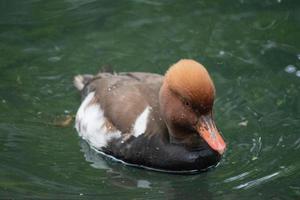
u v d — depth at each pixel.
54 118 13.82
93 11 16.44
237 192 11.96
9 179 12.24
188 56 15.18
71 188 12.09
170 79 11.91
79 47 15.44
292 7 16.53
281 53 15.24
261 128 13.45
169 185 12.36
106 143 12.93
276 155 12.79
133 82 13.28
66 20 16.17
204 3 16.62
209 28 15.95
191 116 11.81
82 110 13.60
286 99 14.12
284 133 13.30
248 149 12.98
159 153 12.47
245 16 16.31
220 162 12.76
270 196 11.79
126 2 16.66
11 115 13.80
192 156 12.43
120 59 15.11
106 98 13.20
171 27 15.96
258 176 12.30
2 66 14.94
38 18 16.23
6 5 16.59
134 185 12.32
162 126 12.49
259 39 15.63
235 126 13.51
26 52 15.30
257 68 14.87
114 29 15.91
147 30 15.88
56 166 12.69
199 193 12.09
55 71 14.86
